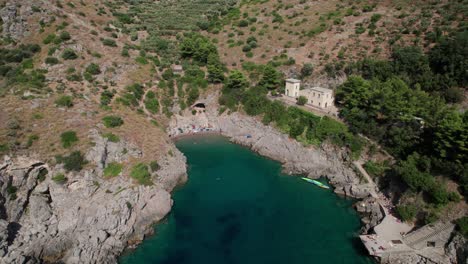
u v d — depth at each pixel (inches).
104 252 2226.9
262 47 5068.9
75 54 3976.4
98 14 5339.6
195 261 2228.1
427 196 2500.0
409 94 3257.9
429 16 4389.8
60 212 2411.4
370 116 3329.2
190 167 3467.0
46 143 2630.4
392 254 2218.3
